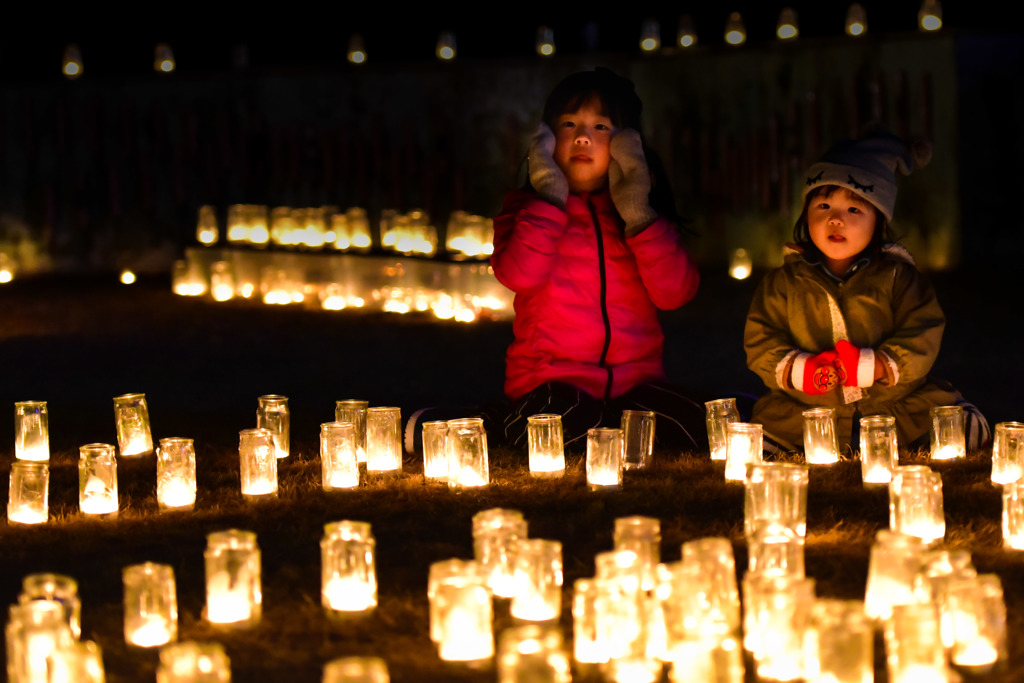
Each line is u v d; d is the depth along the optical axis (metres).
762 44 22.08
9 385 12.41
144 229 25.03
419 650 5.09
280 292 19.97
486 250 18.81
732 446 7.82
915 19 24.22
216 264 20.45
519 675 4.36
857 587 5.75
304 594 5.73
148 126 24.83
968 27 21.42
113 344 15.27
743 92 22.31
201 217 22.58
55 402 11.47
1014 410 10.07
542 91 23.64
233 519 7.16
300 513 7.27
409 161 24.20
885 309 8.62
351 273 19.28
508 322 16.84
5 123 24.97
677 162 23.03
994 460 7.68
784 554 5.59
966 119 20.44
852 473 7.99
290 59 27.81
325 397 11.61
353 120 24.38
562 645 5.16
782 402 8.85
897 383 8.57
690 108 22.83
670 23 25.94
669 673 4.88
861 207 8.59
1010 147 20.41
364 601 5.56
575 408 8.91
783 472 6.41
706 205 22.88
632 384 9.39
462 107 23.95
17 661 4.68
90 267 25.17
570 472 8.15
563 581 5.93
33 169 25.05
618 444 7.66
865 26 22.02
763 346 8.78
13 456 9.17
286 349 14.75
